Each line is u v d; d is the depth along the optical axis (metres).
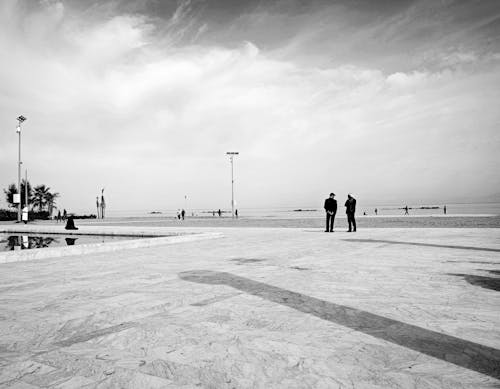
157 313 3.99
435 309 4.01
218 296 4.75
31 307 4.29
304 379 2.40
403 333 3.26
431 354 2.79
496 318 3.67
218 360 2.72
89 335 3.30
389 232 16.83
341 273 6.35
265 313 3.94
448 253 8.85
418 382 2.34
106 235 19.78
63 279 6.14
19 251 8.92
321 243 12.10
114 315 3.93
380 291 4.92
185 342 3.10
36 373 2.53
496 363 2.62
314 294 4.80
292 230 19.95
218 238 15.10
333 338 3.16
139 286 5.47
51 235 20.22
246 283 5.58
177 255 9.53
